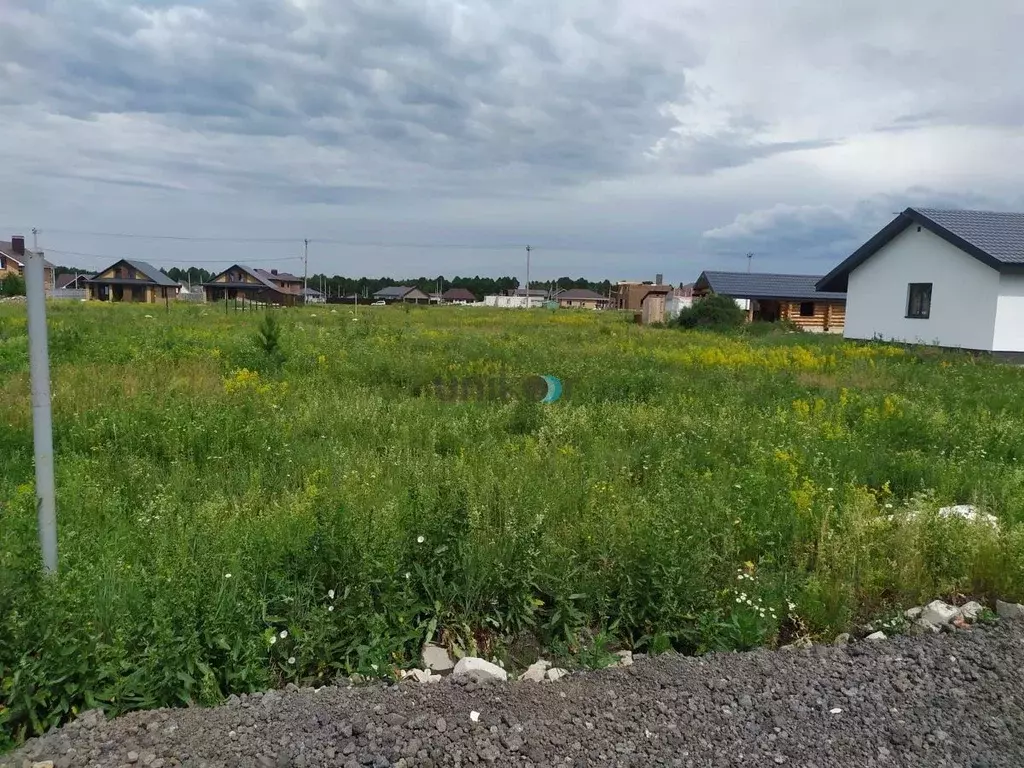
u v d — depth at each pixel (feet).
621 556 15.39
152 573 13.82
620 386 39.22
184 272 444.14
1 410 28.07
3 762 9.56
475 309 199.62
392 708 10.92
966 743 10.60
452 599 14.12
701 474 23.30
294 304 241.14
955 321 72.54
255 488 20.34
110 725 10.30
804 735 10.69
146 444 24.82
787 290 147.84
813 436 27.91
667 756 10.15
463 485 18.37
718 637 13.93
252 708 10.84
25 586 11.27
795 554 17.76
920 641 13.70
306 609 13.20
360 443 26.18
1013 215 78.74
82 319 86.48
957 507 20.03
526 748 10.15
